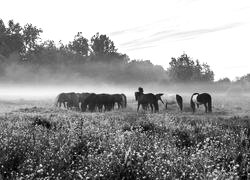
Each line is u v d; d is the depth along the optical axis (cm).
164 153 783
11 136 928
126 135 980
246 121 1561
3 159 725
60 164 706
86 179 593
